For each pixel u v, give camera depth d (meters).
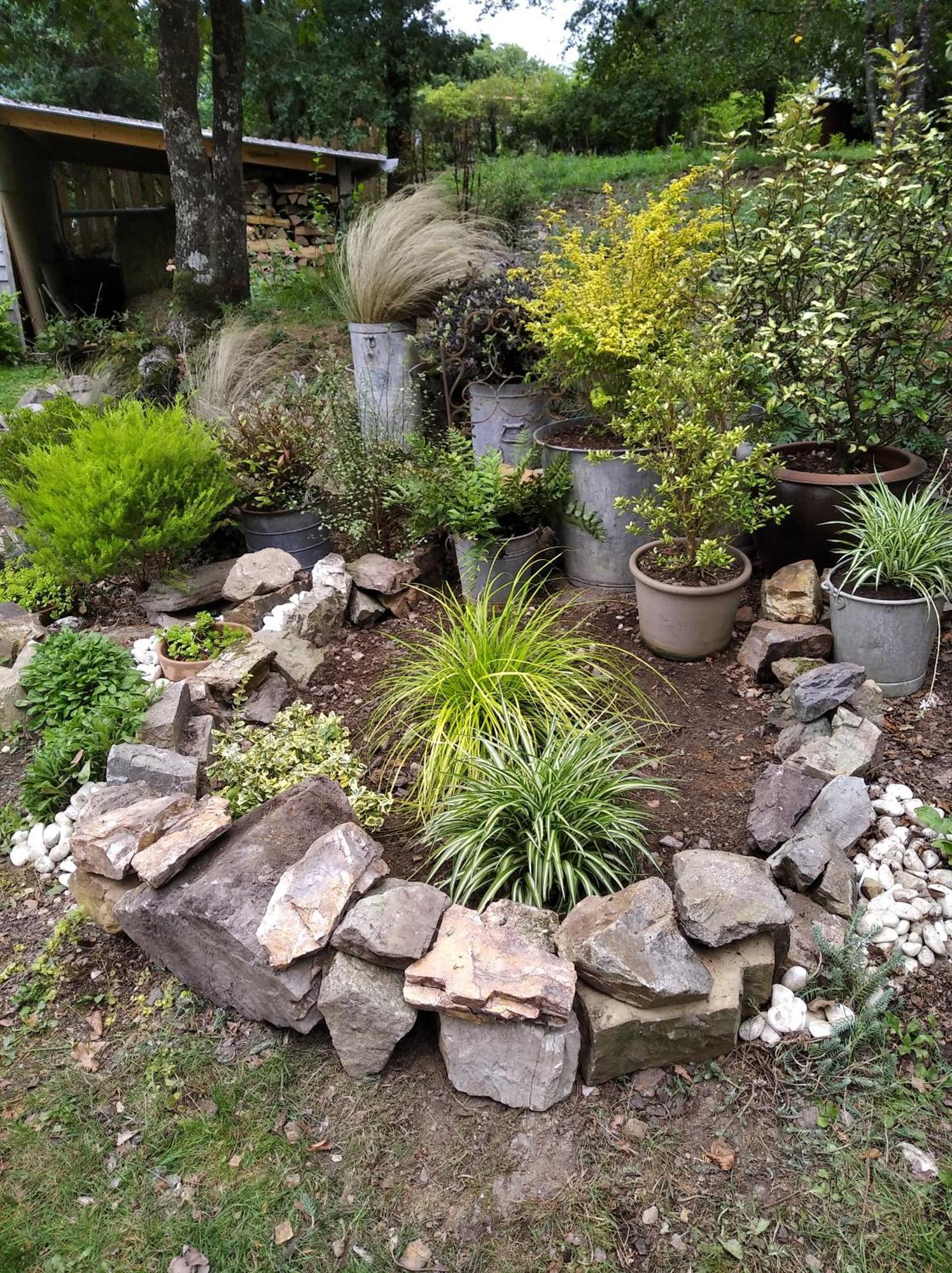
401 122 15.59
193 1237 1.87
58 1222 1.92
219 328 7.51
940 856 2.55
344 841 2.38
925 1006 2.19
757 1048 2.14
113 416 4.34
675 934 2.11
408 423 5.09
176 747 3.16
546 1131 2.02
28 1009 2.43
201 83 19.69
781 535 3.79
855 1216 1.81
